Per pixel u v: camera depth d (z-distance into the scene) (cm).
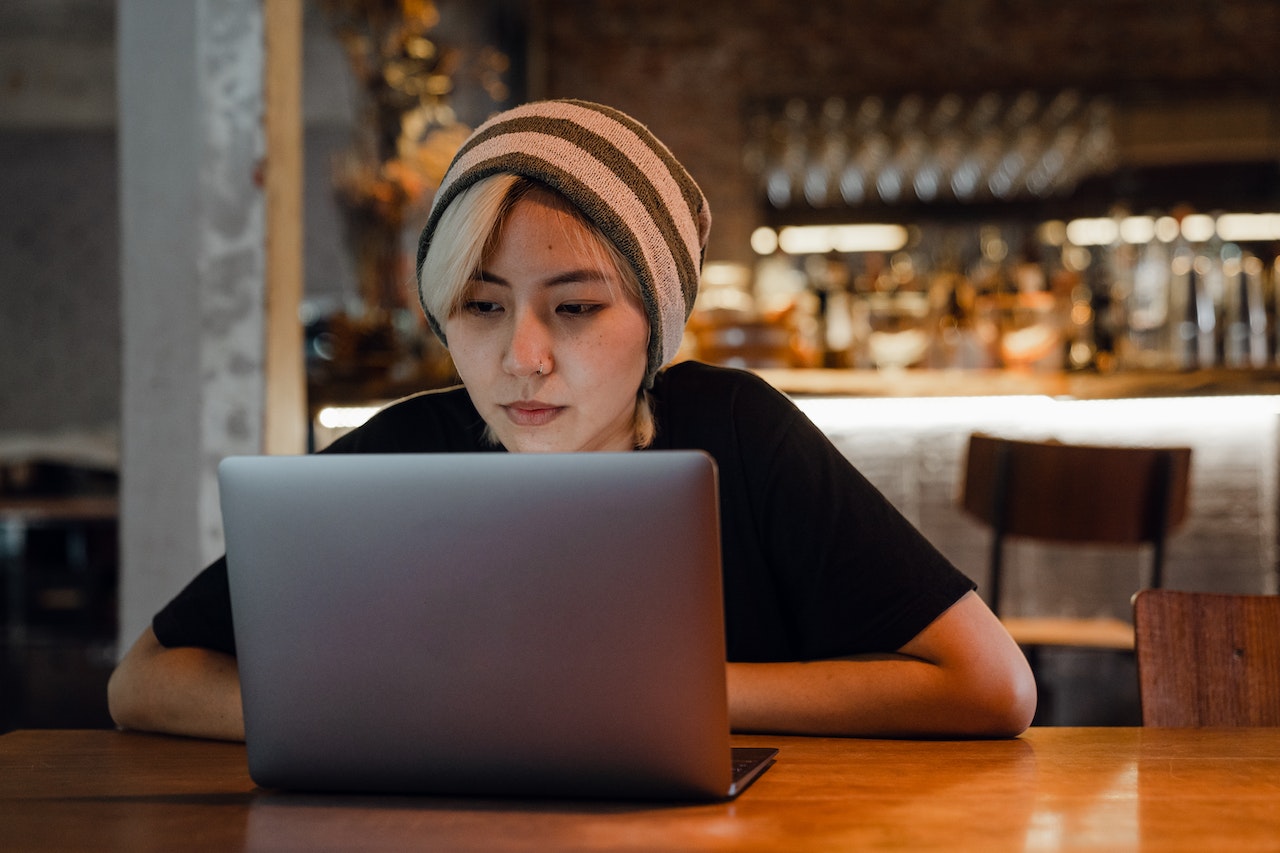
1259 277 372
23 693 450
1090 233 709
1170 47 693
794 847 73
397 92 339
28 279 779
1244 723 123
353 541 83
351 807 85
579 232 109
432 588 82
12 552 575
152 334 245
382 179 336
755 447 128
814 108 711
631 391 117
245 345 244
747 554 128
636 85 727
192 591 123
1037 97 694
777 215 727
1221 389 330
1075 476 271
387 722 85
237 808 85
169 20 242
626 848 73
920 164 711
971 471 288
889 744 104
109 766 100
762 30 719
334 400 319
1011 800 84
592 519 79
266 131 244
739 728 110
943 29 708
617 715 81
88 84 757
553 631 81
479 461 81
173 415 244
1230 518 365
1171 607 125
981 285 411
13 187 775
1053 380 337
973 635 110
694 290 120
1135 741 105
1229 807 82
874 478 369
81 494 650
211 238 243
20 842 78
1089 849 73
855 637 118
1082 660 399
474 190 109
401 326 339
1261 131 683
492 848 74
